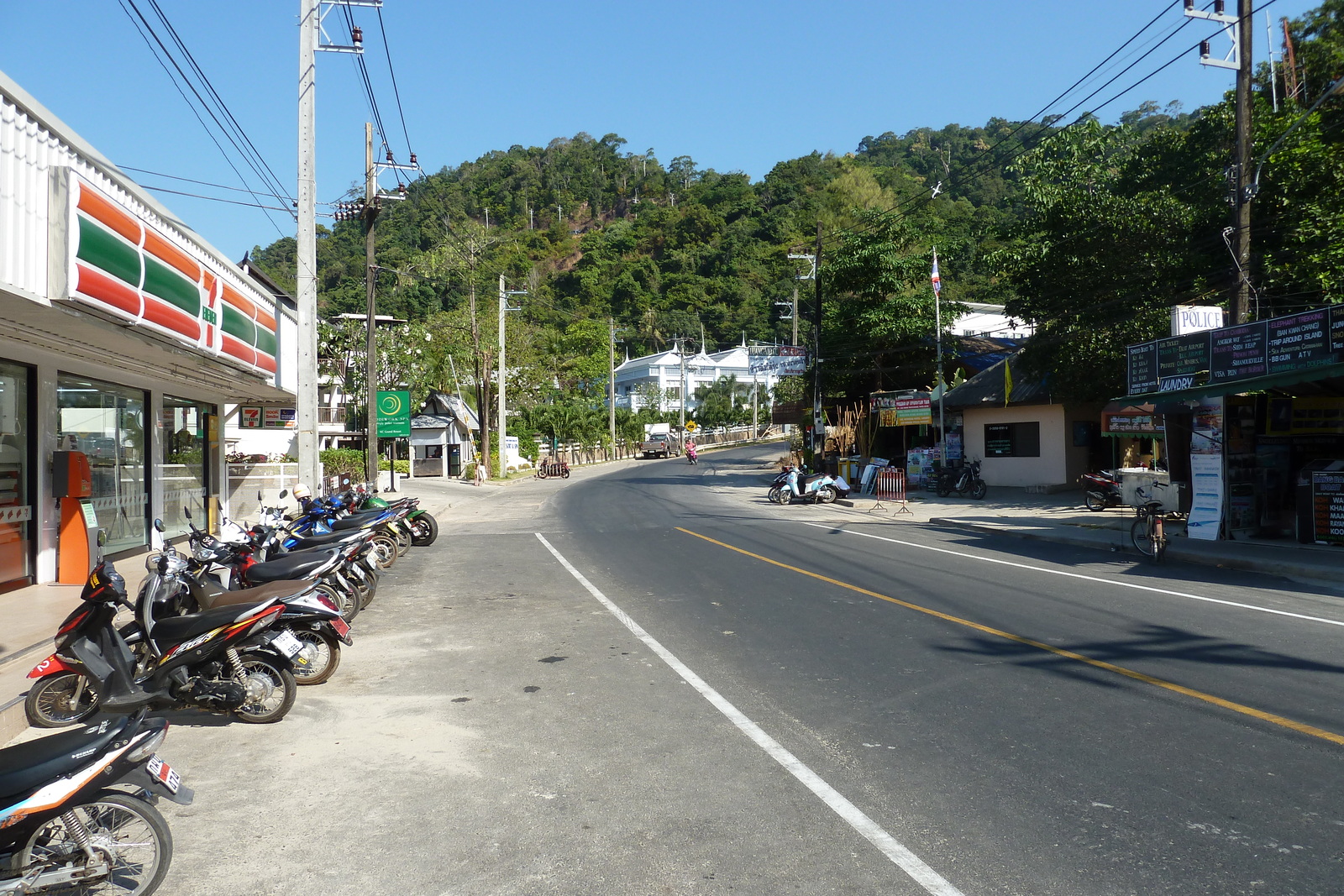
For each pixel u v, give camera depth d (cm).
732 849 411
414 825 448
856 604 1009
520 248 11075
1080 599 1030
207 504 1888
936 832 423
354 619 985
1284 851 396
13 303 805
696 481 3972
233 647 619
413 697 677
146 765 393
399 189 2436
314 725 615
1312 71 2022
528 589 1177
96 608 585
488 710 638
